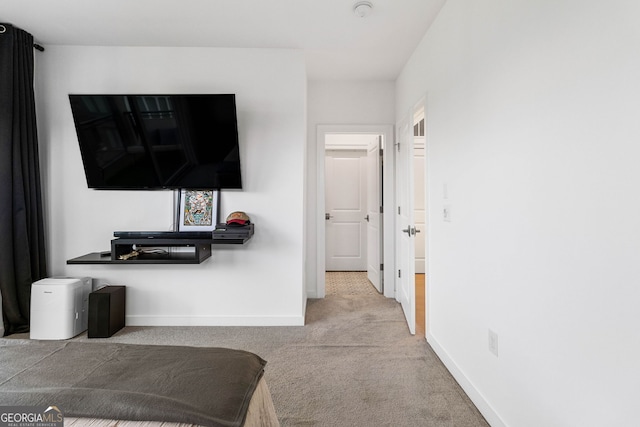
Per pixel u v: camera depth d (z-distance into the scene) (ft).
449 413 5.50
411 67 9.84
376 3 7.22
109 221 9.27
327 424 5.22
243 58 9.34
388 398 5.91
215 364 3.51
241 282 9.45
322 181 12.23
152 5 7.32
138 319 9.32
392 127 12.21
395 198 12.22
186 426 2.55
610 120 3.07
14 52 8.19
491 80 5.17
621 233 2.98
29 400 2.74
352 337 8.61
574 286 3.52
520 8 4.41
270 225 9.43
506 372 4.80
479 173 5.57
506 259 4.79
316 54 9.78
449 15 6.86
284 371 6.85
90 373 3.23
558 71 3.72
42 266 8.93
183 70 9.28
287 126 9.41
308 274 12.25
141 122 8.61
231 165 8.95
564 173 3.65
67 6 7.35
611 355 3.10
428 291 8.24
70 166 9.19
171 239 8.56
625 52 2.92
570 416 3.60
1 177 8.06
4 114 8.04
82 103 8.44
